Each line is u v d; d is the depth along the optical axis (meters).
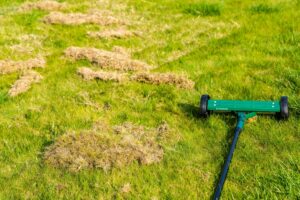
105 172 3.51
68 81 4.42
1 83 4.45
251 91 4.10
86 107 4.09
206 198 3.35
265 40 4.80
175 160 3.59
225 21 5.32
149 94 4.19
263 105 3.77
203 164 3.56
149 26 5.38
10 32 5.25
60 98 4.21
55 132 3.84
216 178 3.46
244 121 3.78
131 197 3.37
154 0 6.05
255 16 5.33
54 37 5.16
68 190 3.44
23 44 5.02
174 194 3.37
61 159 3.58
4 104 4.18
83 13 5.71
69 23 5.41
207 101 3.86
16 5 6.01
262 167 3.50
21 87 4.34
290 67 4.33
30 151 3.71
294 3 5.56
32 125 3.94
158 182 3.45
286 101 3.77
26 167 3.60
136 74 4.42
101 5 5.94
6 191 3.46
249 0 5.83
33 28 5.34
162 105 4.08
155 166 3.55
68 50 4.83
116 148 3.62
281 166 3.46
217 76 4.33
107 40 5.09
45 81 4.44
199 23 5.33
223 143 3.67
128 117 3.96
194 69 4.47
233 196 3.34
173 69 4.50
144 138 3.74
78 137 3.71
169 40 5.04
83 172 3.52
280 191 3.32
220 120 3.86
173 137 3.75
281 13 5.32
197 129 3.80
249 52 4.63
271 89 4.12
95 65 4.64
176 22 5.42
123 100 4.16
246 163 3.54
